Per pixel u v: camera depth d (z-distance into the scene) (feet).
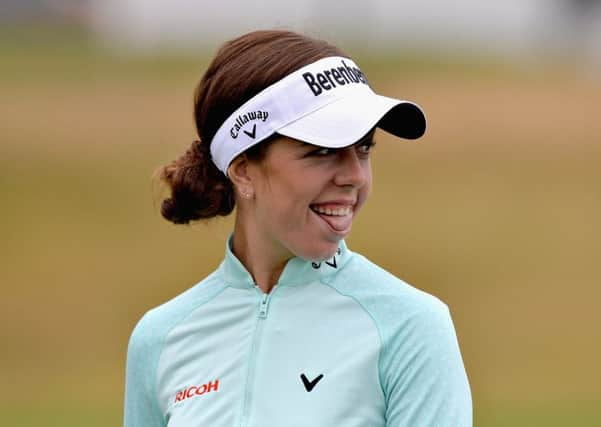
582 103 450.30
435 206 279.28
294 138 33.76
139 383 38.58
